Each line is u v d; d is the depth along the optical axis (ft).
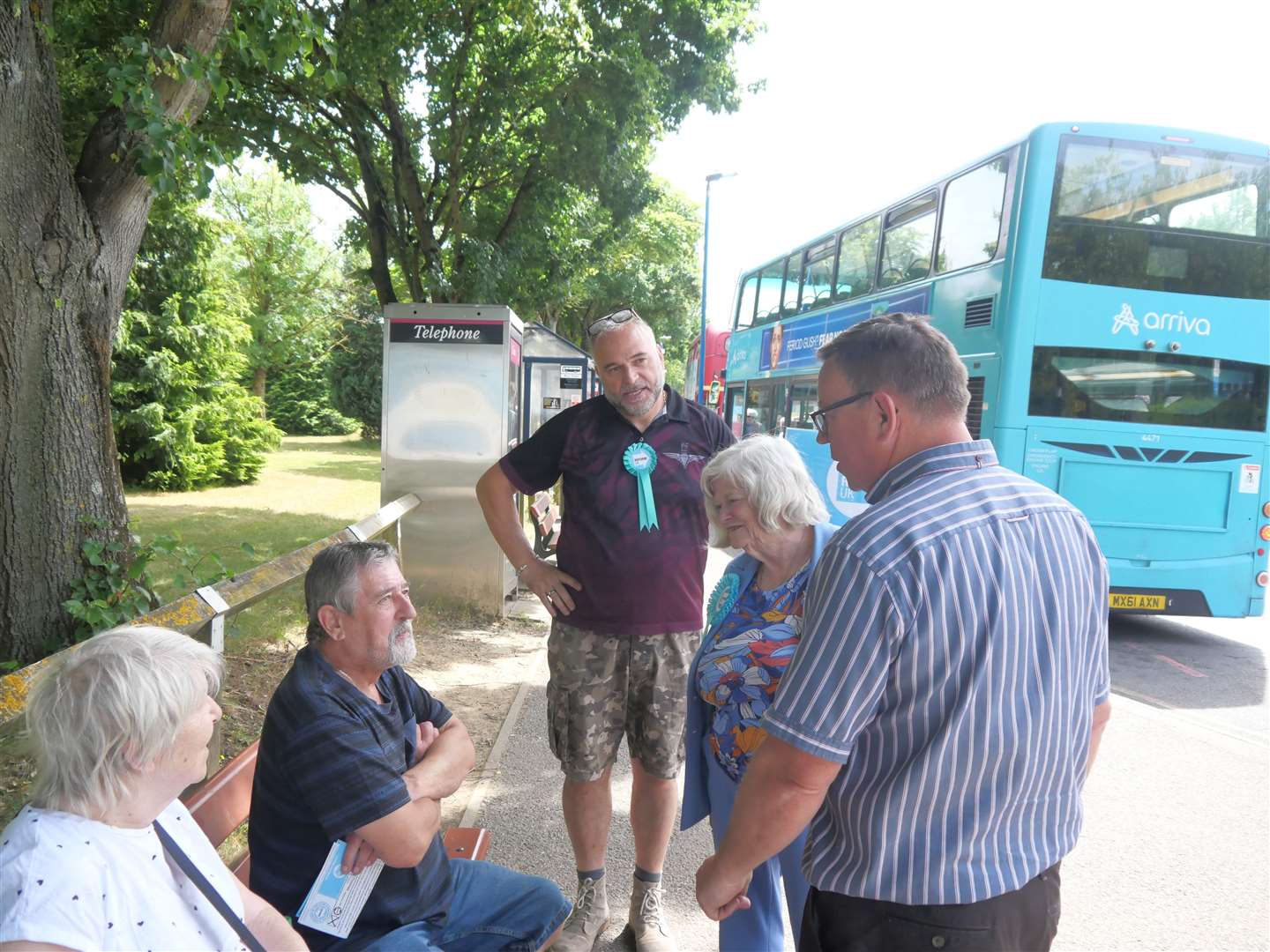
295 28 16.62
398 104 40.96
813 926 5.40
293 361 123.85
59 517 14.49
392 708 7.72
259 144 39.63
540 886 8.29
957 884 4.79
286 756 6.80
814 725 4.73
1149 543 23.80
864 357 5.39
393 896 7.22
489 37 38.78
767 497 7.50
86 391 14.87
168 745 4.87
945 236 27.35
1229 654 24.38
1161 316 23.57
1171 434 23.67
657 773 9.73
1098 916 10.59
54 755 4.70
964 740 4.66
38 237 14.12
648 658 9.59
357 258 107.65
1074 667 4.97
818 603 4.89
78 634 14.35
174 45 14.82
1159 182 23.61
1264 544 24.20
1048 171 23.22
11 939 4.28
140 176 14.96
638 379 9.36
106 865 4.66
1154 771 15.14
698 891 5.48
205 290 59.93
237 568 28.89
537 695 18.16
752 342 47.24
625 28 37.65
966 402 5.37
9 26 13.62
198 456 57.00
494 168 45.09
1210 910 10.74
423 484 24.50
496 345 24.23
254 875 7.00
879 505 5.03
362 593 7.13
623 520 9.46
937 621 4.62
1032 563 4.86
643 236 98.17
